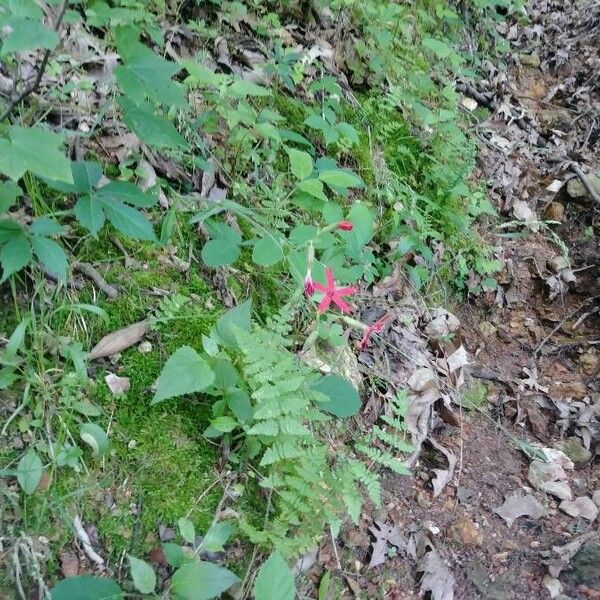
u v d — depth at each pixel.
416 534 0.64
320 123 0.79
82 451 0.51
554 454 0.76
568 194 1.10
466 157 1.01
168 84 0.44
